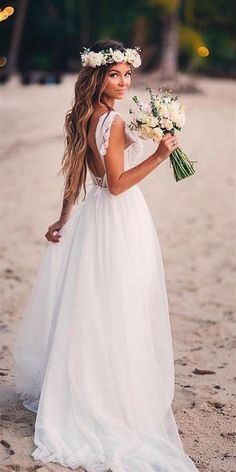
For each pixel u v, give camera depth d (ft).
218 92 91.81
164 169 49.47
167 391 14.15
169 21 98.84
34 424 14.53
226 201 42.65
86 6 121.49
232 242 35.27
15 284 27.25
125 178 13.50
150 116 13.46
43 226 36.94
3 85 93.50
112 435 13.47
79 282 13.78
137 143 13.80
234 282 29.09
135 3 115.85
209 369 19.17
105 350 13.62
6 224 37.14
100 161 13.97
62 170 14.52
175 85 91.04
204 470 13.50
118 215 13.96
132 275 13.76
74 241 14.17
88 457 13.09
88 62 13.74
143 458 13.12
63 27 124.36
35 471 12.80
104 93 13.89
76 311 13.70
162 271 14.34
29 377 15.46
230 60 123.34
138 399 13.65
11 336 21.01
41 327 15.31
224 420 15.64
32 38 124.36
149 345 13.80
